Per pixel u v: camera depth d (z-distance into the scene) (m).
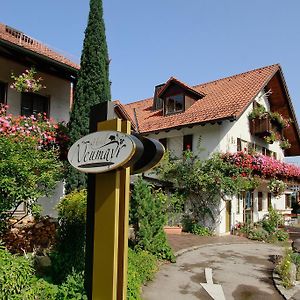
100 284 5.19
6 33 11.50
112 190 5.19
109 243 5.14
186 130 20.11
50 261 7.35
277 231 18.69
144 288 8.22
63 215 7.73
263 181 19.95
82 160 5.36
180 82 21.22
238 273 10.21
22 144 7.26
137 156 5.01
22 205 9.39
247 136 21.11
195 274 9.83
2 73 10.39
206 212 18.50
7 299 5.29
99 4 11.09
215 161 17.94
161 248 11.03
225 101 19.83
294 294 8.30
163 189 19.70
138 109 26.55
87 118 10.23
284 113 24.98
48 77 11.56
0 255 5.68
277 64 22.23
